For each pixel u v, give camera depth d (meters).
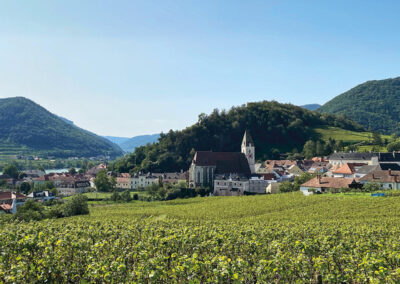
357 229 49.00
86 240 34.38
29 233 35.06
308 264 26.70
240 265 23.25
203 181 154.62
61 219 78.12
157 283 23.23
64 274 24.67
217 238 33.19
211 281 22.92
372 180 106.00
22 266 22.66
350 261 28.91
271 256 29.56
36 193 143.12
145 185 177.75
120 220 68.12
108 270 24.09
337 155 168.88
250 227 51.69
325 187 103.19
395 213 66.69
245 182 138.62
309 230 46.62
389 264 29.34
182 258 23.62
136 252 29.06
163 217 77.75
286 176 162.75
